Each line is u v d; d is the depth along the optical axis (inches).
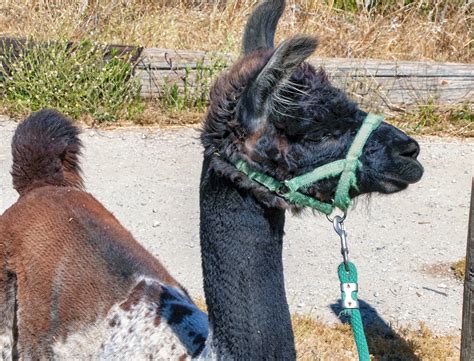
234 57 398.3
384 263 267.9
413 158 123.0
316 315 231.6
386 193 123.0
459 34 467.8
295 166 120.5
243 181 121.3
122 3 470.9
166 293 151.5
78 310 153.3
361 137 119.9
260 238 123.6
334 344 213.2
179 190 313.3
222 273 124.3
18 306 160.6
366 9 471.8
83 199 171.9
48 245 158.9
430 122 389.7
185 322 142.9
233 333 123.7
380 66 396.8
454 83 397.1
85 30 427.5
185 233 279.6
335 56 436.5
